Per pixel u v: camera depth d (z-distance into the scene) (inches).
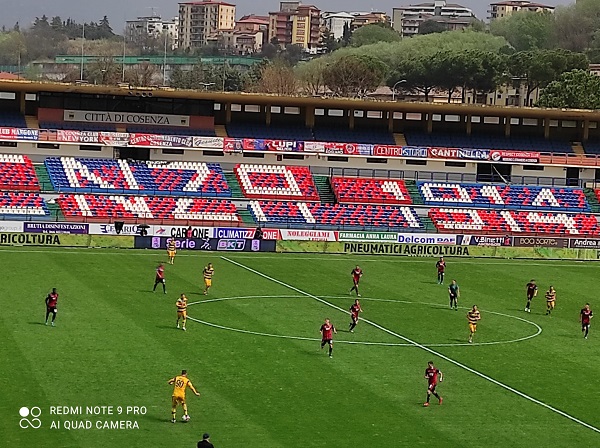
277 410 2047.2
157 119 5137.8
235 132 5216.5
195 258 4033.0
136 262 3831.2
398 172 5187.0
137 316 2859.3
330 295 3388.3
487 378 2405.3
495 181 5251.0
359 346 2662.4
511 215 4911.4
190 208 4606.3
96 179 4690.0
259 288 3447.3
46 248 4047.7
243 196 4793.3
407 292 3528.5
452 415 2086.6
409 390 2258.9
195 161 5014.8
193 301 3134.8
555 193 5123.0
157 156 4990.2
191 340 2610.7
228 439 1857.8
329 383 2272.4
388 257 4372.5
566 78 7687.0
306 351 2566.4
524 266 4311.0
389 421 2017.7
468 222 4815.5
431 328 2947.8
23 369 2236.7
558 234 4827.8
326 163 5142.7
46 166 4714.6
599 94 7559.1
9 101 5022.1
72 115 5032.0
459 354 2640.3
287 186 4911.4
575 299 3572.8
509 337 2881.4
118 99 5078.7
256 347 2578.7
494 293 3609.7
